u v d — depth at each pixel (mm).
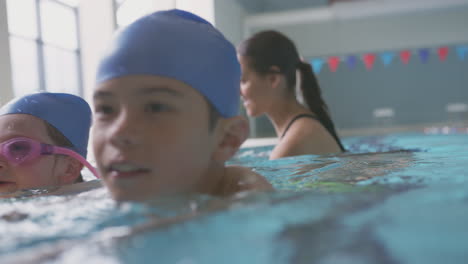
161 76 792
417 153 1728
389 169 1223
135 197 769
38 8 7496
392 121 13688
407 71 13555
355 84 13859
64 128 1493
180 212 682
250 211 605
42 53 7598
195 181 824
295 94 2146
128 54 794
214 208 666
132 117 775
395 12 11320
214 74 879
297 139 1889
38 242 606
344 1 10977
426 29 11734
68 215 749
